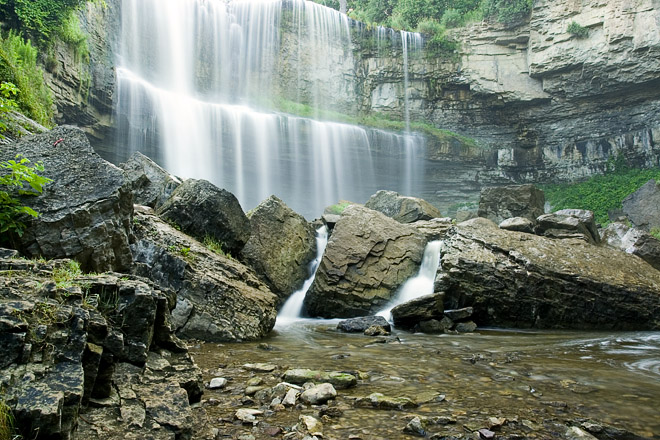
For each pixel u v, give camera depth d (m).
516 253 11.75
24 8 17.83
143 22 27.66
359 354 7.18
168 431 2.83
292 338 8.98
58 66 19.61
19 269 3.21
